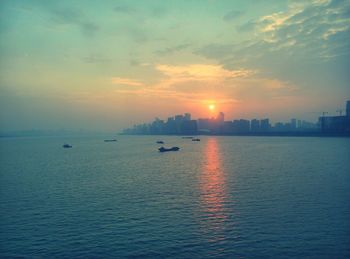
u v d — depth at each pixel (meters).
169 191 61.34
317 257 29.56
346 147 184.25
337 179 71.69
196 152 174.50
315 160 115.25
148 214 44.38
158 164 115.44
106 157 152.00
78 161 132.12
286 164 105.12
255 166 101.56
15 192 62.88
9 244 33.88
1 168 107.56
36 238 35.56
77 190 64.44
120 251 31.58
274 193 57.12
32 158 149.62
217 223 39.62
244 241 33.53
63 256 30.72
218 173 86.81
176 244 33.00
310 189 60.31
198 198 54.22
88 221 41.56
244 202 50.44
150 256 30.33
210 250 31.42
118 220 41.72
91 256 30.59
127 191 62.31
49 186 69.88
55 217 43.81
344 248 31.34
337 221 39.69
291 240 33.59
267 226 38.12
